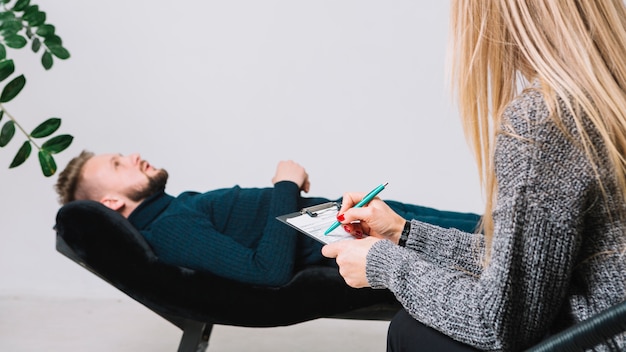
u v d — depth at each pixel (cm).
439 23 265
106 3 258
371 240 120
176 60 264
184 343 182
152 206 197
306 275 179
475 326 97
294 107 271
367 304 177
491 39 102
